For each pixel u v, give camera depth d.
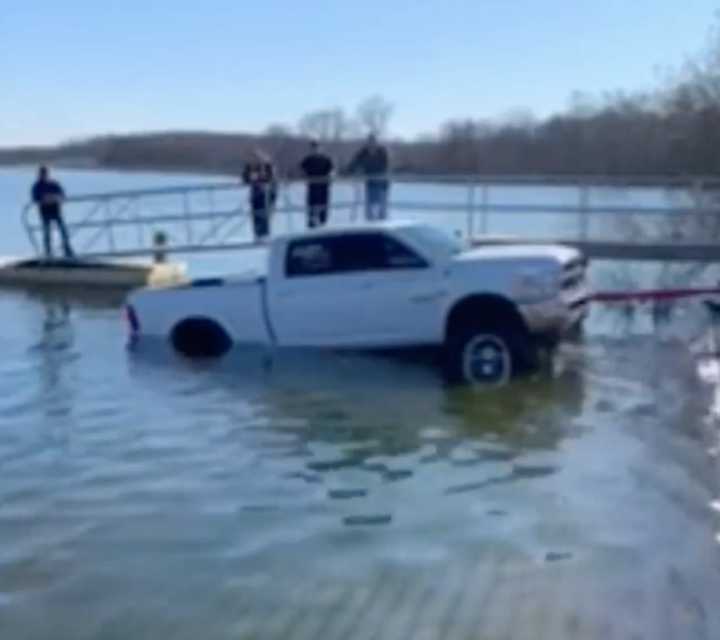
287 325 14.96
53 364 14.96
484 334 13.53
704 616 6.25
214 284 15.54
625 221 24.56
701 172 29.16
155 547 7.75
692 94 29.64
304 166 21.61
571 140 39.84
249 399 12.49
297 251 14.96
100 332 17.73
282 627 6.31
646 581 6.82
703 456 9.71
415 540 7.73
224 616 6.50
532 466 9.54
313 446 10.41
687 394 12.25
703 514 8.12
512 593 6.69
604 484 8.94
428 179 21.03
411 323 14.16
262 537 7.90
